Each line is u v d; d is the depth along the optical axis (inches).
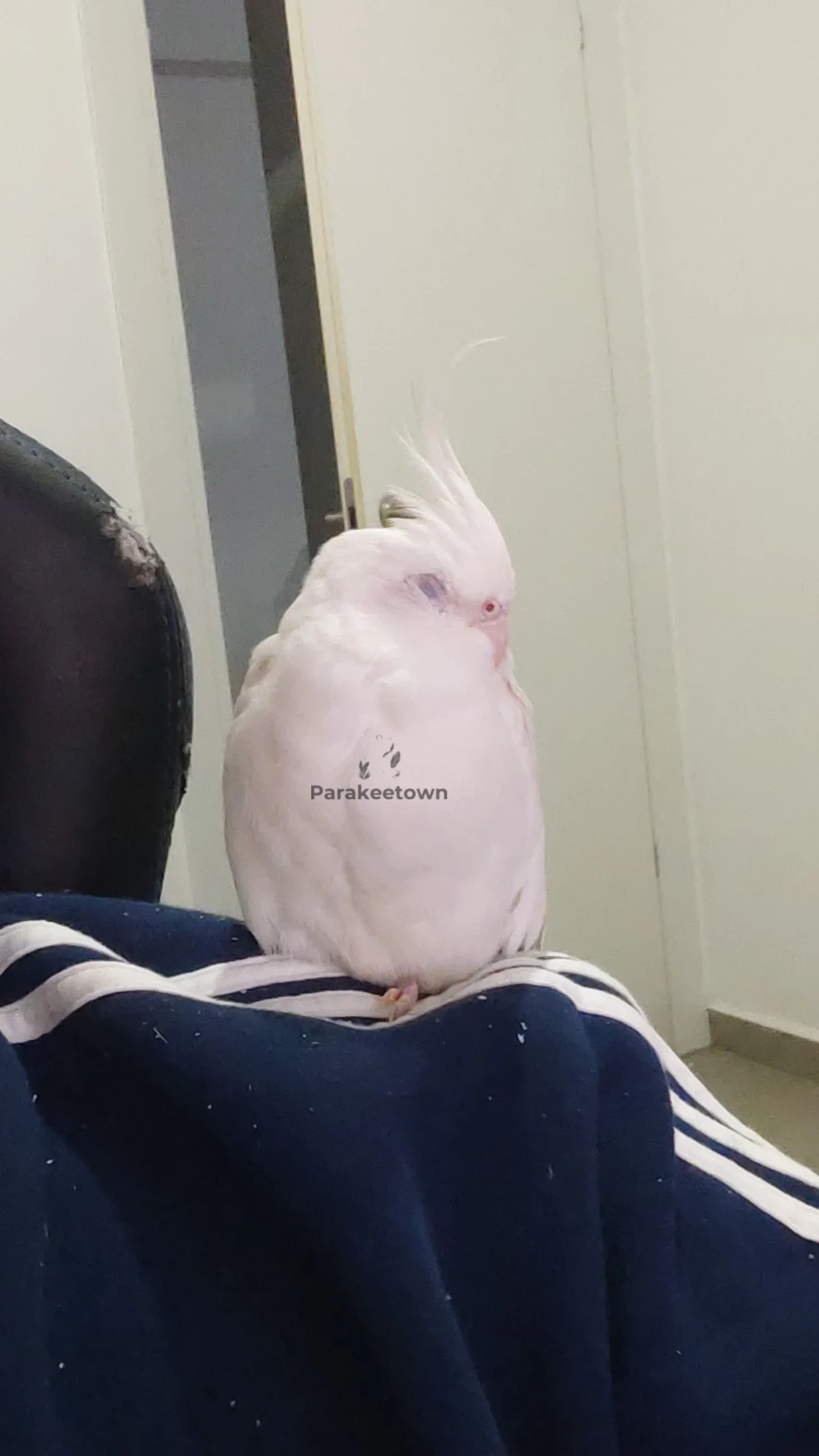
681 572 55.1
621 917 55.2
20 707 21.0
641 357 54.2
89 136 40.0
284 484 44.3
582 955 54.2
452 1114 15.4
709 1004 57.4
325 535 43.5
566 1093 15.3
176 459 41.4
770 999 54.2
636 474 54.4
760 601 51.2
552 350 52.0
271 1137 14.2
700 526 53.6
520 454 51.4
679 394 53.6
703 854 56.7
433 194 48.8
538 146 51.3
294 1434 13.4
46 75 39.2
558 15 51.6
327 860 17.8
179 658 22.5
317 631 18.0
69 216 39.7
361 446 46.6
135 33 40.3
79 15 39.6
